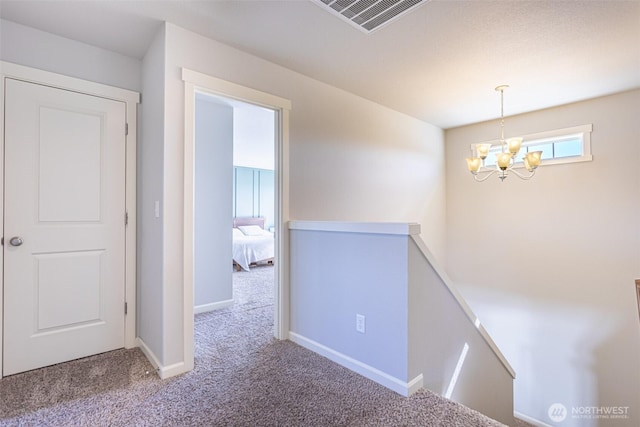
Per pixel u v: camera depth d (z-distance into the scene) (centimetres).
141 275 251
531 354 403
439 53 248
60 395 183
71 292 228
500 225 430
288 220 270
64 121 225
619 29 214
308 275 251
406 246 186
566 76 291
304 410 171
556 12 196
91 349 236
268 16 200
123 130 249
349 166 329
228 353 240
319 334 242
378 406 175
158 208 212
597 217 354
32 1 185
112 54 245
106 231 242
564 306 378
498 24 209
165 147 205
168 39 207
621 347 341
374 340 203
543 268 394
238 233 730
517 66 270
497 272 433
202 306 346
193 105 217
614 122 341
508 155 299
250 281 514
